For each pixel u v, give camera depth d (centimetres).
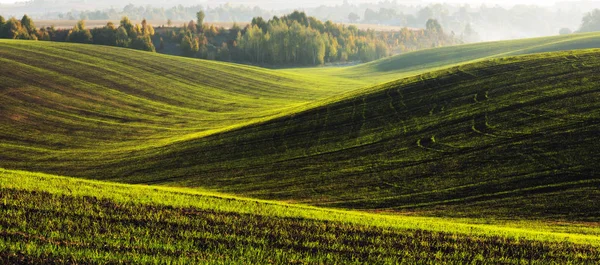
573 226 2712
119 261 1598
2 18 13288
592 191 3128
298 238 1980
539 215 2905
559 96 4684
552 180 3331
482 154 3853
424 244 2014
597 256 1969
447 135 4331
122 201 2247
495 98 4947
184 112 7306
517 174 3478
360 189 3534
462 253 1925
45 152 5062
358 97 5831
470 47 14562
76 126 6088
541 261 1888
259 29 15738
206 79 9575
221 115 7219
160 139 5681
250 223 2117
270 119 5538
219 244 1828
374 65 14850
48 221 1886
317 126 5066
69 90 7400
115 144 5491
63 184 2516
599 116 4125
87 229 1853
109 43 13850
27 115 6178
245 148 4697
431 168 3769
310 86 10244
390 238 2067
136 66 9438
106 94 7588
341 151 4362
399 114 5056
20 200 2083
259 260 1723
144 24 15950
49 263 1537
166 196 2514
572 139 3825
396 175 3728
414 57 14788
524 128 4169
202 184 3866
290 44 15838
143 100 7662
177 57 11069
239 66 11356
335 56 17488
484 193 3284
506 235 2209
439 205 3169
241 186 3759
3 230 1752
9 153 4941
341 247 1914
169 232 1911
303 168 4066
